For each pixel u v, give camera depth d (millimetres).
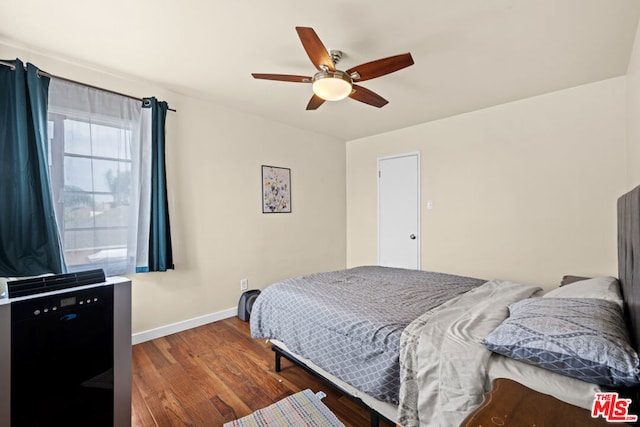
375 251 4426
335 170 4602
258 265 3555
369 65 1841
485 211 3309
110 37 1939
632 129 2213
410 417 1192
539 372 1027
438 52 2117
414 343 1271
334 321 1610
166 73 2445
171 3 1617
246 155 3420
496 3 1621
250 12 1701
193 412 1688
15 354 1174
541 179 2938
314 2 1618
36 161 2014
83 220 2246
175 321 2830
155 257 2611
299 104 3154
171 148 2807
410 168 3980
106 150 2365
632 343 1135
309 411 1684
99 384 1399
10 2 1589
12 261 1935
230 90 2793
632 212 1222
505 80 2582
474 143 3375
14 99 1947
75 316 1328
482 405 814
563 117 2797
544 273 2938
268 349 2477
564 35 1914
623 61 2254
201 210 3027
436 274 2664
